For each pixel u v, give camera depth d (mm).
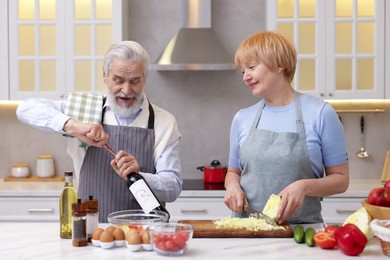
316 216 2799
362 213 2348
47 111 2818
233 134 2986
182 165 4988
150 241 2258
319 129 2750
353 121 4965
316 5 4539
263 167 2795
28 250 2271
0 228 2633
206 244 2348
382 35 4527
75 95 2969
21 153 4996
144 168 2953
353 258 2164
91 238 2355
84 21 4543
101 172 2928
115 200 2926
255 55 2730
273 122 2824
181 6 4742
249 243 2365
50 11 4582
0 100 4617
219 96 4961
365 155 4957
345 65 4570
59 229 2611
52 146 5000
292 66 2760
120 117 2975
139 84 2836
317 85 4562
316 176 2814
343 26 4559
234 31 4930
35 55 4582
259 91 2777
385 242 2172
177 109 4973
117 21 4523
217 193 4352
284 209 2520
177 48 4602
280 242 2383
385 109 4941
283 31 4566
